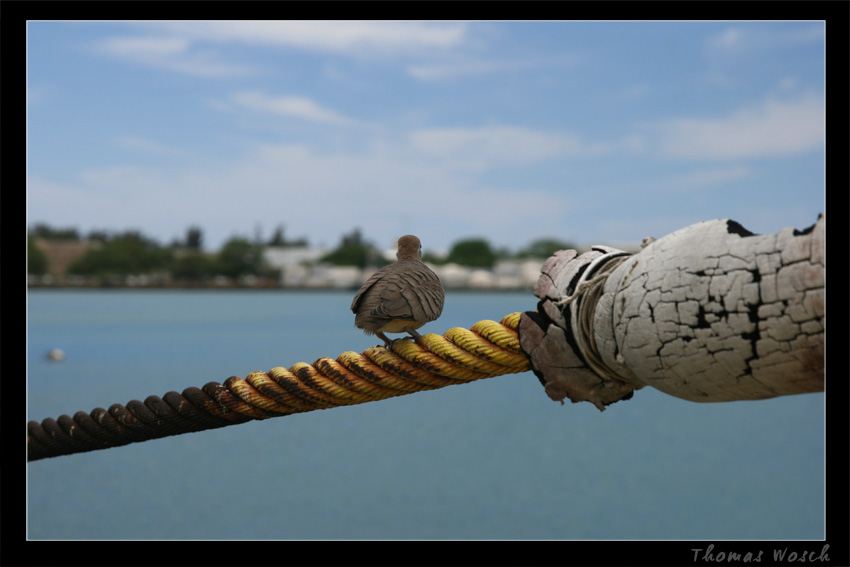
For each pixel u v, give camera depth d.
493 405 33.69
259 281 170.88
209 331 70.19
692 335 2.03
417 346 2.79
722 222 2.07
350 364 2.83
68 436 3.16
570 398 2.54
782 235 1.91
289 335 65.88
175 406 2.98
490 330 2.65
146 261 167.88
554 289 2.51
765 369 1.95
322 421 29.16
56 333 67.81
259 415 2.94
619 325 2.22
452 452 23.33
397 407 32.72
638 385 2.46
